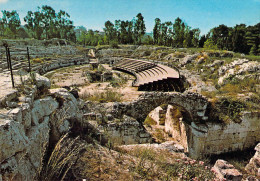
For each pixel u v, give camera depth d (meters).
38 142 4.70
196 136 12.06
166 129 16.58
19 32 80.06
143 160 6.54
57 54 57.06
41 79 6.98
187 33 67.12
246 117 12.29
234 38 51.94
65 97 7.12
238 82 18.25
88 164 5.52
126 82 30.67
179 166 6.43
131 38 80.81
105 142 8.00
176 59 38.03
